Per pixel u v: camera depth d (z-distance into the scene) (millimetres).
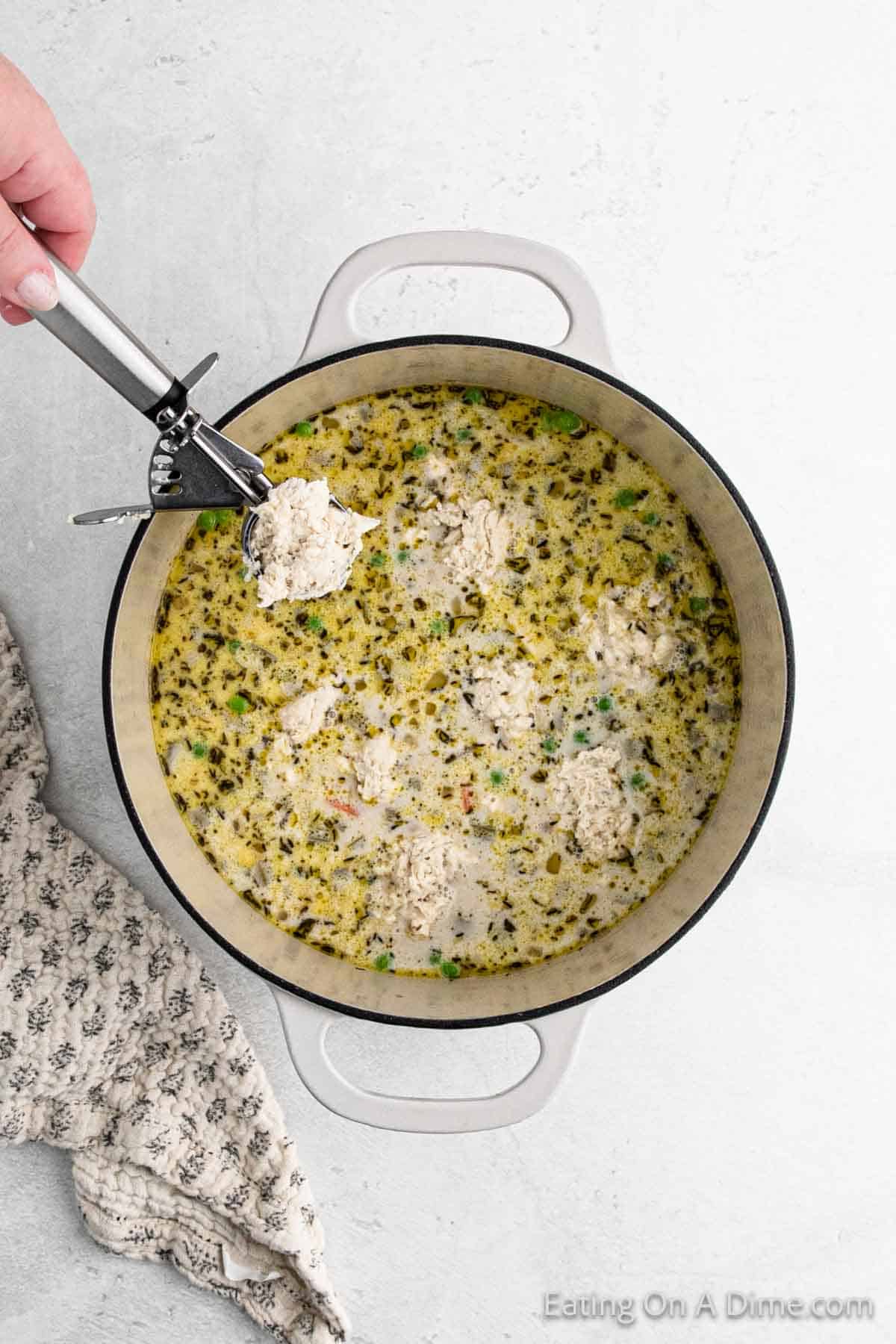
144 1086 678
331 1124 702
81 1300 698
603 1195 708
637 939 635
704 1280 708
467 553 646
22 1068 667
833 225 697
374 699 656
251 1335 701
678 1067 708
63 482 692
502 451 647
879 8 701
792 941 705
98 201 689
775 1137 708
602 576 650
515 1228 708
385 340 589
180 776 655
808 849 702
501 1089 695
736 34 696
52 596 693
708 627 650
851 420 696
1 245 476
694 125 694
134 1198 681
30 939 671
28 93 538
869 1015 706
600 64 694
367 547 650
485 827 657
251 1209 680
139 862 693
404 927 659
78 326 498
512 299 684
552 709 655
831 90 698
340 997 623
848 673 698
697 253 694
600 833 652
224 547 652
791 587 697
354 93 691
